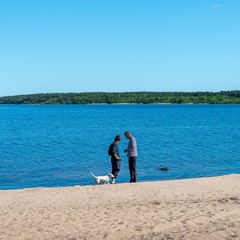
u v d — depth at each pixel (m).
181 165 26.69
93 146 39.19
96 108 184.12
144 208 12.37
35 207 13.20
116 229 9.90
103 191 15.55
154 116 104.19
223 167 25.91
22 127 67.38
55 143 42.31
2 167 26.52
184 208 12.18
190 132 55.16
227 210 11.62
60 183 20.92
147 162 28.05
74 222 10.77
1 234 9.73
